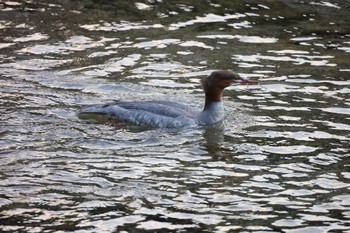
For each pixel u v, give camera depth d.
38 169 13.76
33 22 22.09
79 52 20.06
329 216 12.39
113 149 14.71
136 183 13.38
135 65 19.31
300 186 13.41
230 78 15.95
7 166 13.80
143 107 16.03
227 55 20.09
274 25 22.41
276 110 16.78
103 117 16.05
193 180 13.55
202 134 15.54
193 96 17.59
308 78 18.67
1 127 15.34
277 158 14.51
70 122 15.77
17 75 18.27
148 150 14.72
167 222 12.11
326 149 14.90
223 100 17.31
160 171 13.86
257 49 20.58
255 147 14.97
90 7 23.53
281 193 13.14
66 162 14.07
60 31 21.50
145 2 24.11
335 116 16.48
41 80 18.05
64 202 12.67
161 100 16.67
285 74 18.91
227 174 13.82
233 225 12.05
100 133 15.36
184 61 19.64
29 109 16.31
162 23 22.38
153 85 18.12
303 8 23.84
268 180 13.61
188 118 15.88
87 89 17.67
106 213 12.35
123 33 21.52
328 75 18.89
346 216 12.40
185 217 12.27
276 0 24.38
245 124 16.05
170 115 15.82
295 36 21.61
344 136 15.48
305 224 12.12
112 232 11.78
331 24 22.64
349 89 18.02
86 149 14.65
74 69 18.89
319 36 21.66
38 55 19.70
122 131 15.51
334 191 13.24
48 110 16.33
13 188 13.05
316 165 14.23
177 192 13.10
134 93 17.59
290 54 20.27
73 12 23.03
